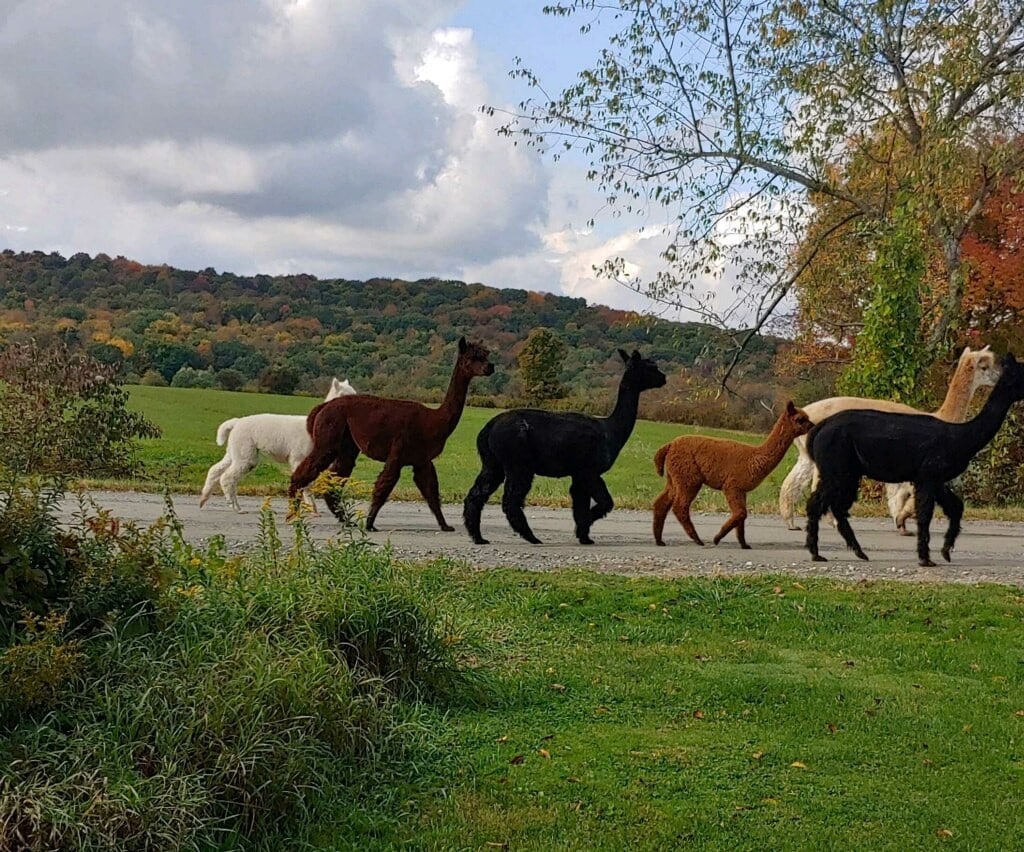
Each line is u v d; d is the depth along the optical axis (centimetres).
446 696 655
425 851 466
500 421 1183
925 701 696
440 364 4566
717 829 497
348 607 638
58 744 463
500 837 480
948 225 2077
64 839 407
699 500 1864
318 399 4238
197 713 487
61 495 659
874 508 1838
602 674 729
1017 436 2225
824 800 535
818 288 2286
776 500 2155
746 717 661
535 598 897
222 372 4700
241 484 1888
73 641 521
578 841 479
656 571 1032
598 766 566
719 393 2270
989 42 1927
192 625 573
